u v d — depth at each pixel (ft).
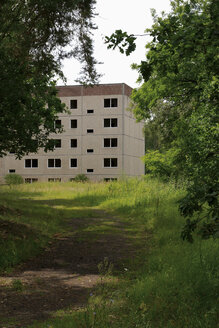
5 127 42.73
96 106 171.94
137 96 87.86
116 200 67.62
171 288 18.89
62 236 38.14
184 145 38.37
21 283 22.11
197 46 17.11
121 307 17.37
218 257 23.15
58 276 24.00
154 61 18.63
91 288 20.99
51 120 53.88
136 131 182.60
